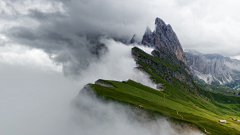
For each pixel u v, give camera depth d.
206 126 120.25
